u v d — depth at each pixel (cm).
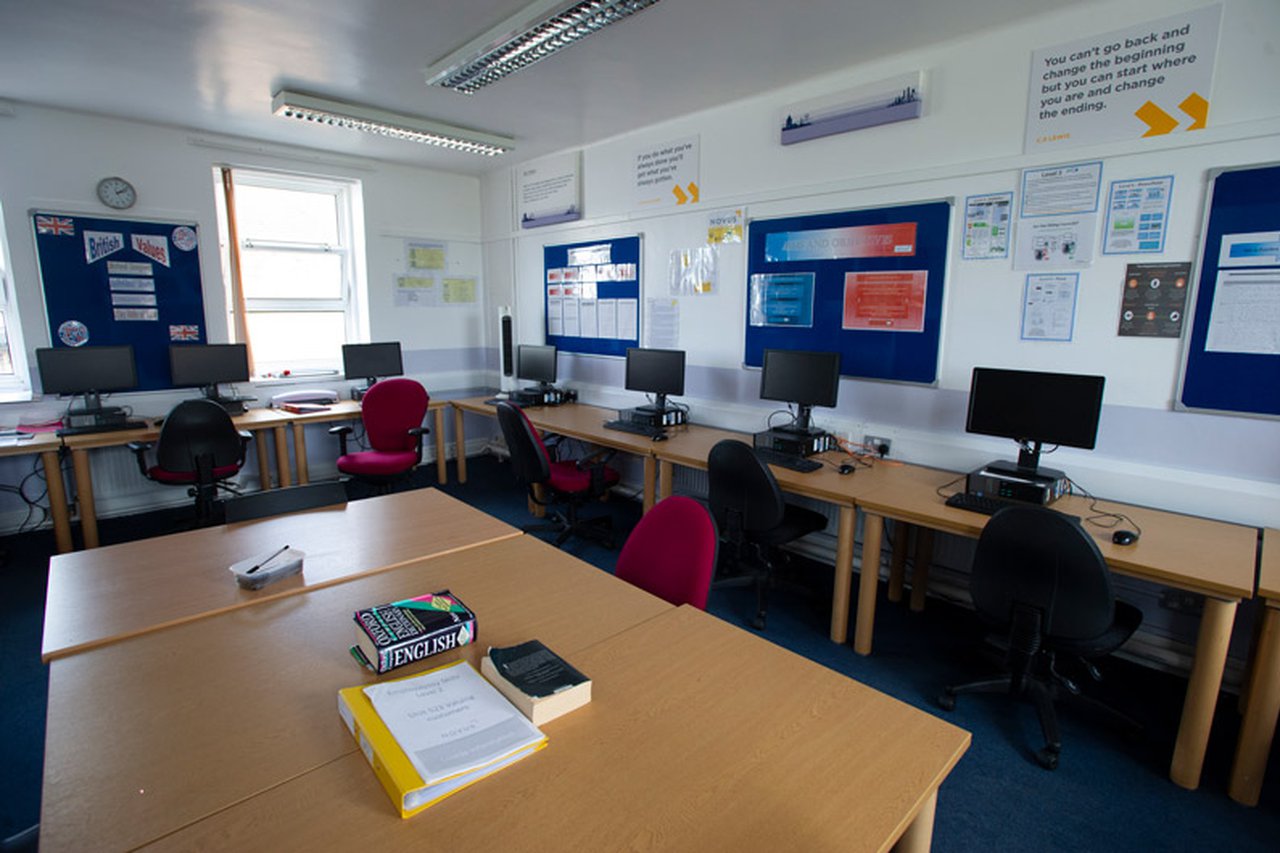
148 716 120
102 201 405
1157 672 260
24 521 404
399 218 538
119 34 279
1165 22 229
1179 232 235
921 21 262
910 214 302
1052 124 258
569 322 505
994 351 285
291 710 123
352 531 223
